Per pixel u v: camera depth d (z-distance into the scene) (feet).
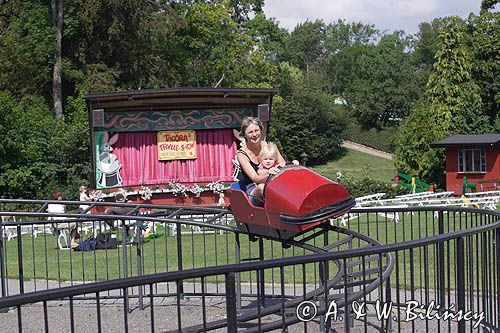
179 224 30.27
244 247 51.60
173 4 158.81
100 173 74.74
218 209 31.30
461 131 155.22
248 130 22.68
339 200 20.51
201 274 13.41
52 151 113.09
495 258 21.72
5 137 106.63
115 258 48.32
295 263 14.46
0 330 28.45
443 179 135.33
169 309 31.73
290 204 20.22
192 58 165.07
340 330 26.17
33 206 100.12
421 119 136.46
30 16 135.95
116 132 75.31
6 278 35.55
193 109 76.33
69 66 135.95
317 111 211.00
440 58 160.04
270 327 17.25
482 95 174.19
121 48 140.97
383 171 197.47
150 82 145.79
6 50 136.05
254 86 164.86
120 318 30.07
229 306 13.87
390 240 51.62
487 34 176.96
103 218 29.45
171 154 76.59
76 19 136.87
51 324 29.22
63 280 40.34
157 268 42.68
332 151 220.43
